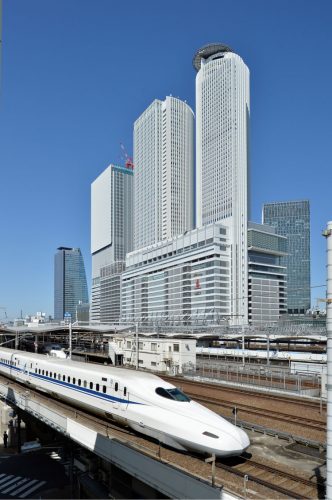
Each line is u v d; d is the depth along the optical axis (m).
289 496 12.77
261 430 19.98
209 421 16.12
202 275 166.62
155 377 20.50
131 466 15.34
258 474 14.80
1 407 35.28
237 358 58.22
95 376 22.78
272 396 27.92
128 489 18.88
